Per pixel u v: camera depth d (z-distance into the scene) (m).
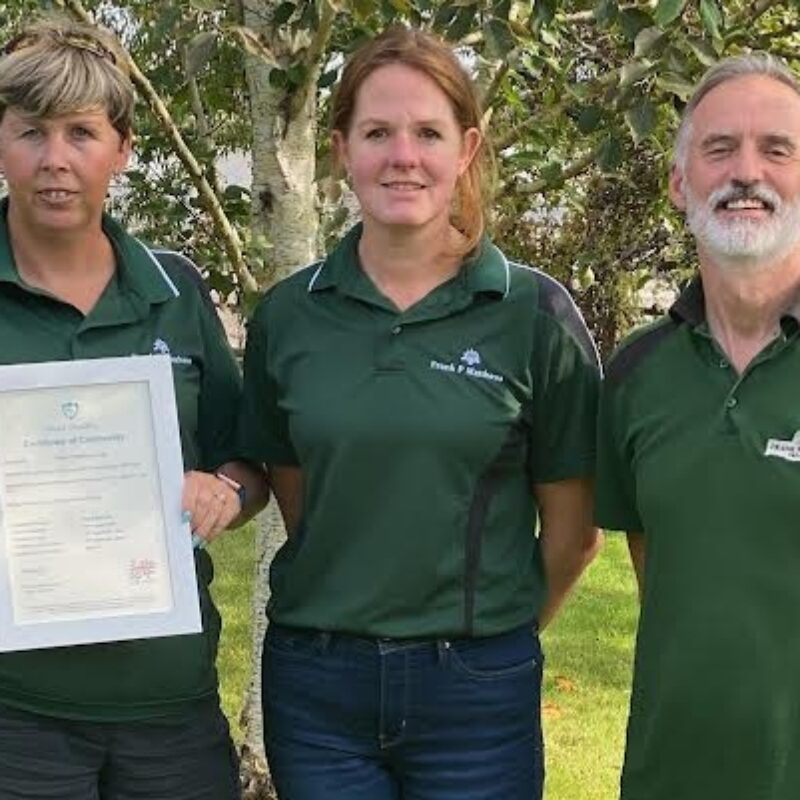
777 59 2.87
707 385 2.65
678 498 2.62
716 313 2.71
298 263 3.97
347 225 4.21
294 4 3.34
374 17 3.49
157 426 2.71
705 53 3.11
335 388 2.75
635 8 3.19
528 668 2.85
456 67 2.74
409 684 2.74
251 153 4.12
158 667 2.73
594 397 2.88
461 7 3.18
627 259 6.77
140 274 2.80
